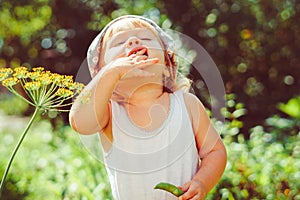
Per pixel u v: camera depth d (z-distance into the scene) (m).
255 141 5.21
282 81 8.23
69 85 2.39
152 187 2.40
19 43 9.27
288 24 8.15
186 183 2.39
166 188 2.31
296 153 4.92
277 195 4.20
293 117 6.65
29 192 4.73
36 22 9.12
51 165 5.14
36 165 5.23
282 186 4.28
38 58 9.13
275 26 8.13
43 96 2.41
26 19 9.18
